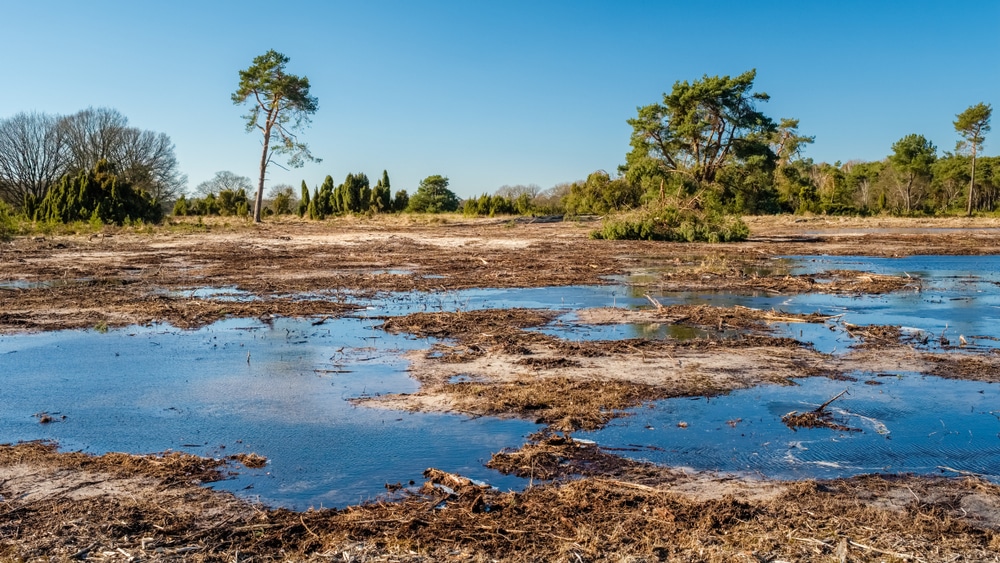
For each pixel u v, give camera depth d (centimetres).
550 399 662
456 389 698
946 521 413
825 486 470
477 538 388
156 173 6347
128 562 359
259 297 1348
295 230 4175
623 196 5706
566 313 1180
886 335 985
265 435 570
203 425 595
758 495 454
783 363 818
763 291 1483
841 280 1691
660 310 1185
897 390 707
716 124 5416
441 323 1055
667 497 443
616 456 525
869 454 532
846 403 662
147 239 3072
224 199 6675
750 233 3941
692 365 806
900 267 2030
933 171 8706
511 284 1578
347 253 2469
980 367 799
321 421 605
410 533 393
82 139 5947
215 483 471
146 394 686
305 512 423
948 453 536
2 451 525
